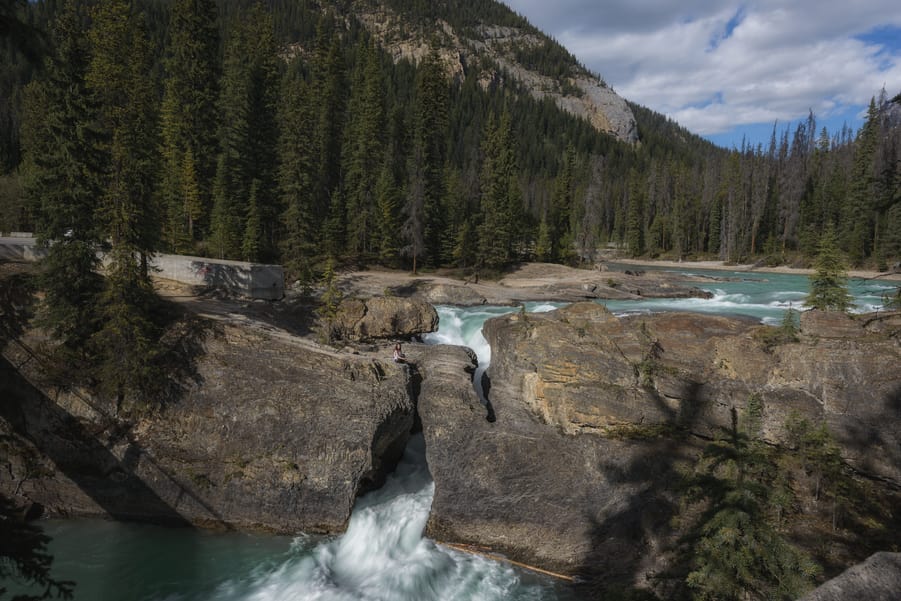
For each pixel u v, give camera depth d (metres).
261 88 56.47
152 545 17.48
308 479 18.23
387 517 18.20
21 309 20.44
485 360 29.08
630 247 114.50
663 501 15.53
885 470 15.43
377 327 30.25
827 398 16.83
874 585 5.16
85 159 20.69
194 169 51.47
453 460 18.16
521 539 16.55
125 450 18.78
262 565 16.53
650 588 13.45
